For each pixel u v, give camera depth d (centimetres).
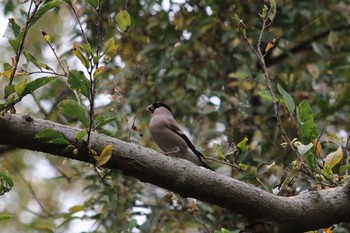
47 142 595
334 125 1265
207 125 1216
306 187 981
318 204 650
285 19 1322
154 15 1269
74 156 605
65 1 636
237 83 1211
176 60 1269
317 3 1396
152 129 1023
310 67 1295
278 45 1327
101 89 1166
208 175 629
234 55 1227
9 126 584
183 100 1227
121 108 928
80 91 598
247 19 1274
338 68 1307
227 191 630
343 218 656
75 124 1225
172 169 621
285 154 1134
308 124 707
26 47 1344
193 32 1248
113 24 1162
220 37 1286
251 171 759
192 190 626
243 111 1199
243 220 1096
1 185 627
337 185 688
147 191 1130
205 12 1295
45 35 634
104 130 632
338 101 1237
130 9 1250
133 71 1198
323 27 1416
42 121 601
